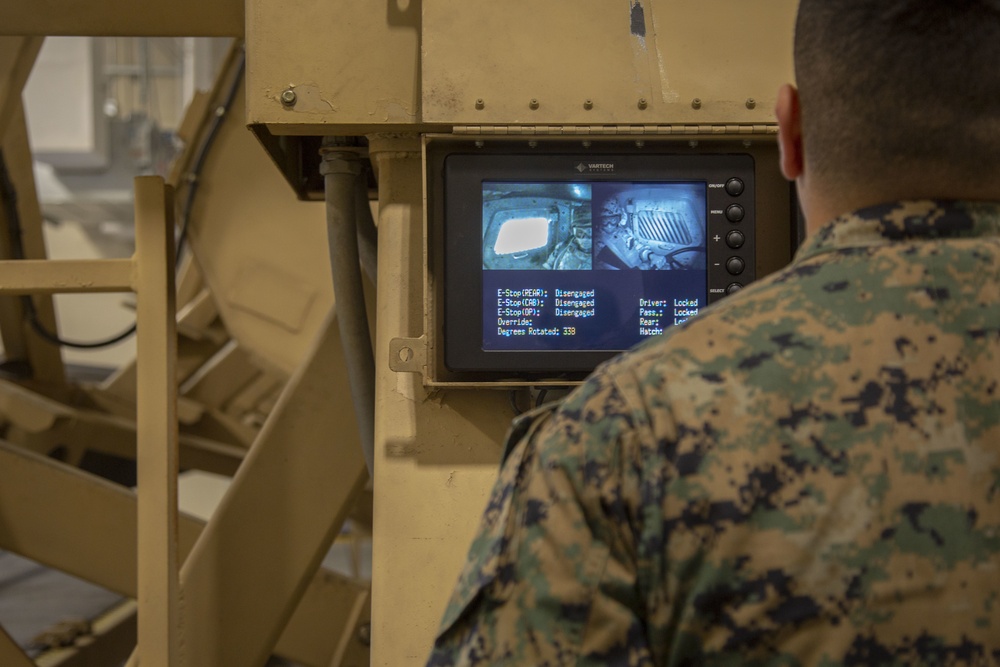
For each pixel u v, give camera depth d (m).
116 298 7.55
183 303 3.61
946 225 0.54
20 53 2.07
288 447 1.40
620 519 0.50
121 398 3.08
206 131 2.42
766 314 0.53
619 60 1.02
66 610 3.33
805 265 0.55
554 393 1.05
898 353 0.51
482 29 1.02
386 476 1.04
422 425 1.05
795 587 0.48
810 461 0.49
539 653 0.50
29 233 2.62
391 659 1.02
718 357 0.52
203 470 3.08
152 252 1.24
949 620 0.48
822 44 0.55
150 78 7.50
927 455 0.49
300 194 1.39
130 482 3.07
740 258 1.04
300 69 1.03
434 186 1.03
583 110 1.01
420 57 1.03
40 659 2.28
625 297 1.02
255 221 2.43
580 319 1.02
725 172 1.04
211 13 1.26
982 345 0.51
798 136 0.59
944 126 0.52
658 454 0.50
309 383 1.41
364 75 1.03
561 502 0.51
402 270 1.06
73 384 3.02
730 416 0.50
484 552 0.53
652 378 0.52
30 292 1.25
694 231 1.04
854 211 0.55
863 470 0.49
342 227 1.15
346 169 1.15
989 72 0.52
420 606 1.03
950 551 0.48
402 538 1.03
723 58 1.03
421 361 1.03
